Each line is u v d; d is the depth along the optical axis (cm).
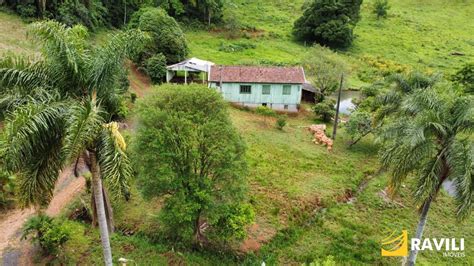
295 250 1872
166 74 3947
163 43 4191
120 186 1165
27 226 1573
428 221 2200
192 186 1594
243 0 8038
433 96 1581
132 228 1839
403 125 1572
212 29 6316
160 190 1630
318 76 4106
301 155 2819
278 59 5378
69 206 1900
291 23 7169
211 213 1633
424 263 1859
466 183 1368
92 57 1218
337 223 2109
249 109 3700
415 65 5797
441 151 1488
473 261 1898
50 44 1149
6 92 1136
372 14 8038
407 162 1478
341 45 6438
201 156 1631
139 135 1596
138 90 3703
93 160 1238
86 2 4775
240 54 5469
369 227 2088
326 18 6378
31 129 1012
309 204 2227
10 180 1841
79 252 1625
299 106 3869
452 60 6150
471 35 7269
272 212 2097
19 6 4394
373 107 3131
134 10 5606
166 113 1592
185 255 1700
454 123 1483
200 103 1664
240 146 1709
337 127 3444
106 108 1266
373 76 5325
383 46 6600
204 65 3912
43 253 1586
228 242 1831
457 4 8756
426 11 8406
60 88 1183
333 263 1633
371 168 2730
